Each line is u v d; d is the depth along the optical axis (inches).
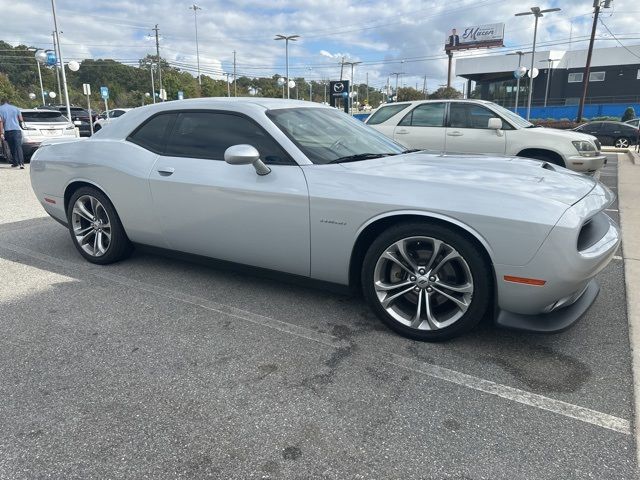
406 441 82.7
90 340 118.4
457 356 110.0
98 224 171.3
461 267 109.5
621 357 109.1
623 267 169.5
